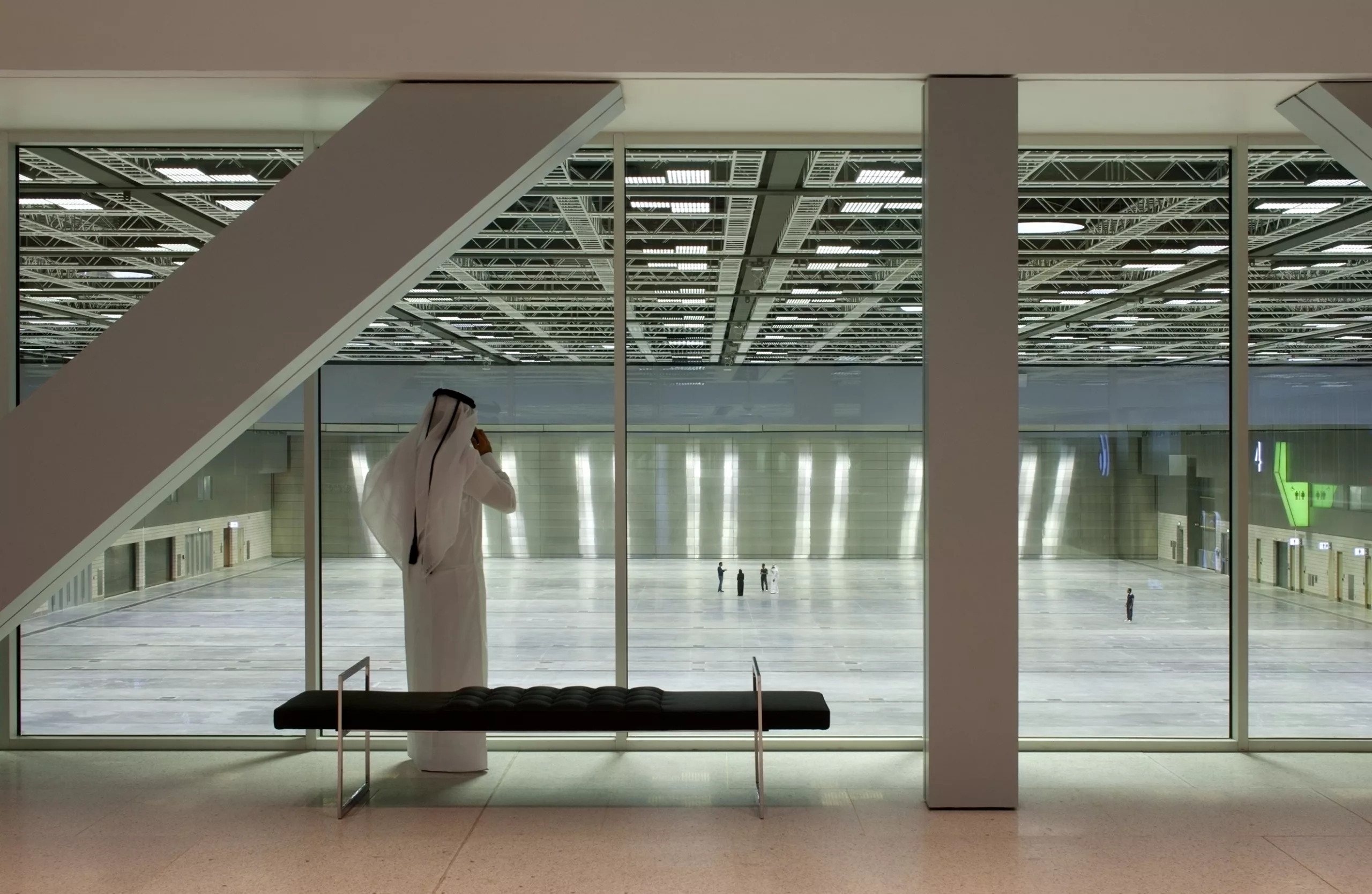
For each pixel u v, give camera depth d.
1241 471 5.48
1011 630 4.51
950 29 4.42
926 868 3.84
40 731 5.47
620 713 4.26
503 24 4.47
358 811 4.43
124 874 3.77
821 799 4.61
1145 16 4.40
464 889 3.64
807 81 4.61
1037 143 5.41
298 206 4.58
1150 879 3.73
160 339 4.54
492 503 5.09
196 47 4.46
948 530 4.52
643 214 5.52
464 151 4.60
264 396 4.70
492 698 4.42
